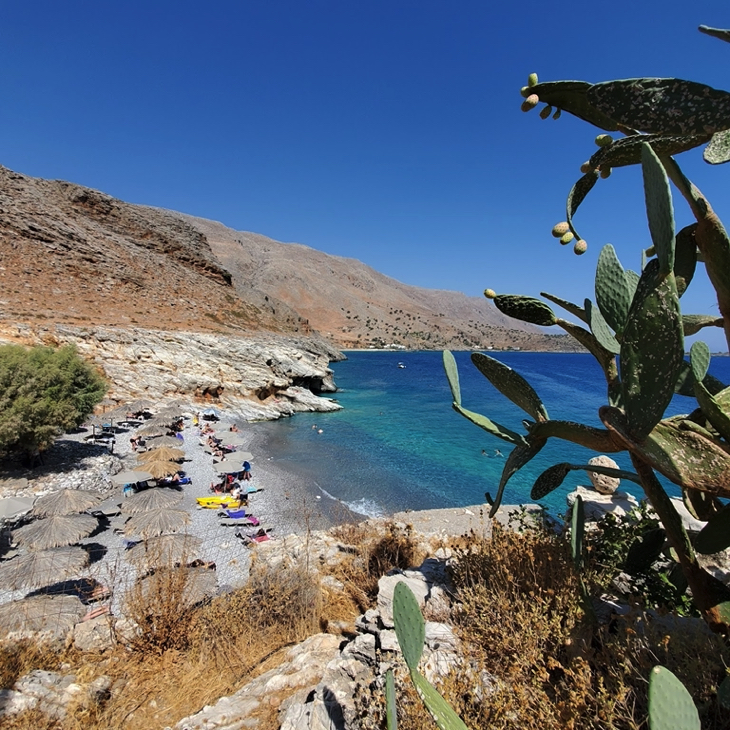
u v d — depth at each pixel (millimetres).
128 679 4566
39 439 13734
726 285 1916
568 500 6793
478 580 3883
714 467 1783
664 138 1906
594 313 2689
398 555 6926
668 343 1750
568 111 2381
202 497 14305
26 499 10422
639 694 2232
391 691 1765
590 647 2725
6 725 3635
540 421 3010
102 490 13867
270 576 6242
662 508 2365
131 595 6238
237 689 4246
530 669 2566
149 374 28906
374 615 4160
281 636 5188
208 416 27375
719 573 3988
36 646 5246
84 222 54094
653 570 3545
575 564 3004
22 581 7582
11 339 24641
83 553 8359
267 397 34094
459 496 16547
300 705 3094
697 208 1911
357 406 38000
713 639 2477
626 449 2404
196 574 7270
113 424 21812
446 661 2936
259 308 68000
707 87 1735
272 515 13719
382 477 18578
